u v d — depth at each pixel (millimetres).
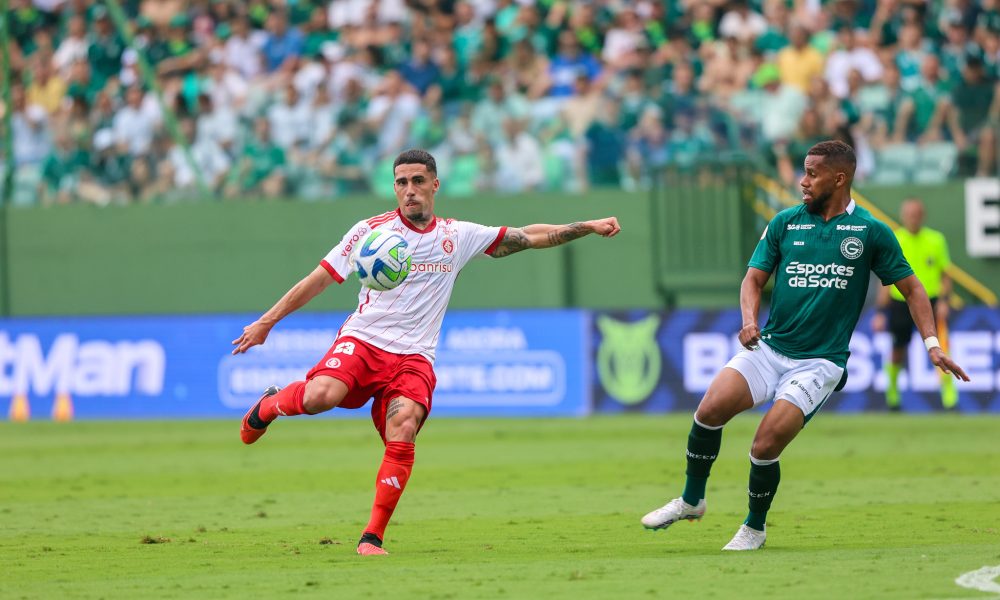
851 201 24828
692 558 23344
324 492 38000
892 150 73312
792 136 73375
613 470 42938
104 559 24438
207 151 79688
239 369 71562
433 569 22312
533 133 76500
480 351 69438
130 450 52844
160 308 79312
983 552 23344
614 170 75875
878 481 38406
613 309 68562
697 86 77250
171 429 63906
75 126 80625
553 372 68750
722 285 74000
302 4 83938
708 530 28531
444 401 69750
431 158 25328
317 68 80125
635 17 80250
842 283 24516
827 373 24453
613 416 67250
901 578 20234
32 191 80875
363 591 19891
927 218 73062
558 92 78625
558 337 68812
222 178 79562
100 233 79750
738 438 54375
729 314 67875
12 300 80500
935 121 72938
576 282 76688
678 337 68125
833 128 73125
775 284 25031
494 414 69188
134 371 72562
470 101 79438
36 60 82000
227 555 24828
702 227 74312
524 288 77188
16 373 73562
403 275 24906
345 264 25250
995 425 58250
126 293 79562
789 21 78312
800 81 74250
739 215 73625
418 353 25250
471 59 80000
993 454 46094
